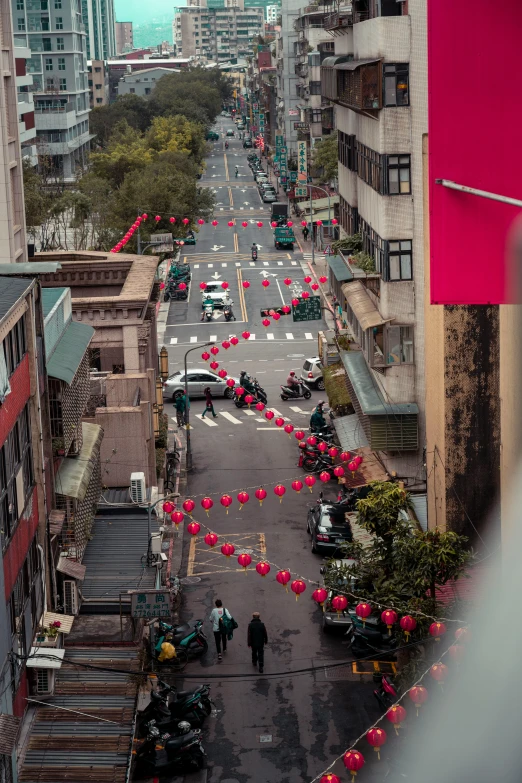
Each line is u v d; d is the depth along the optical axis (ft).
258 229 394.73
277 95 547.49
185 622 101.81
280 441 166.40
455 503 101.09
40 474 80.94
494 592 21.85
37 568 80.53
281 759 76.43
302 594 108.27
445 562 75.31
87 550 101.30
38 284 83.97
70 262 155.12
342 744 78.38
